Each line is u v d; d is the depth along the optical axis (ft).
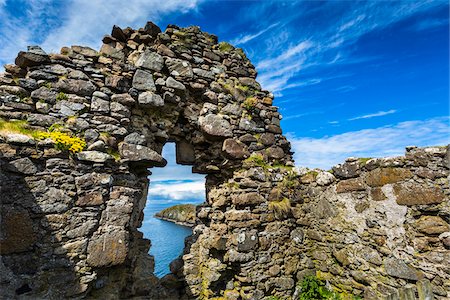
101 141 15.07
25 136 13.15
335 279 17.54
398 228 14.34
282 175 20.38
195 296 17.95
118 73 16.80
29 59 14.40
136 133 16.62
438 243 12.85
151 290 17.49
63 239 13.20
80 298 13.16
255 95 21.66
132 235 16.52
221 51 21.50
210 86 19.93
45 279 12.55
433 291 12.69
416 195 13.69
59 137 13.83
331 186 18.20
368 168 16.01
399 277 14.01
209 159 20.48
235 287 17.75
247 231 17.84
